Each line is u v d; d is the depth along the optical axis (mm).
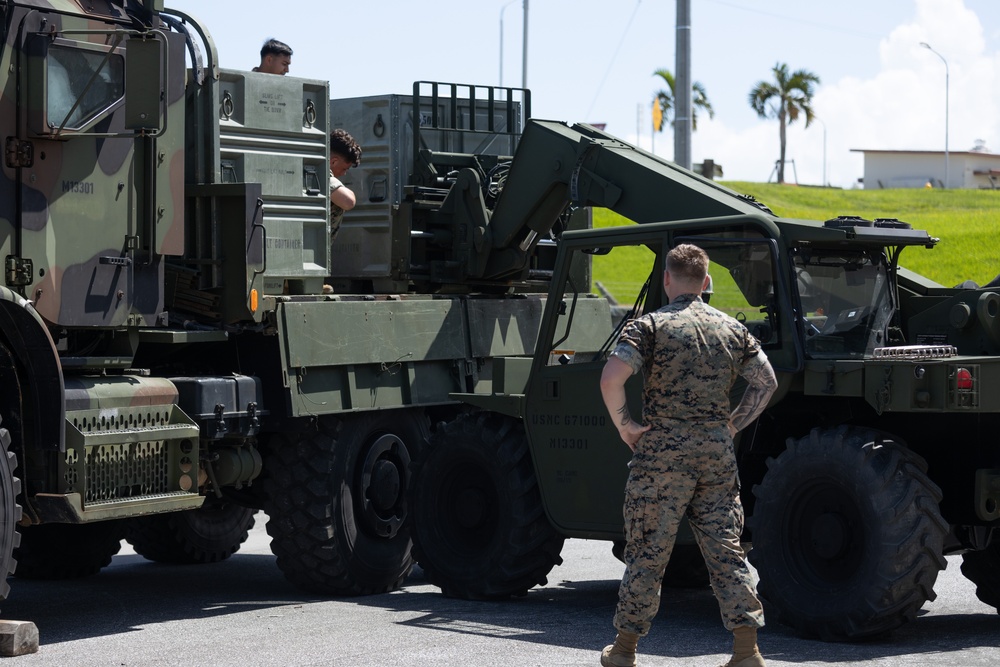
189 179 9133
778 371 7766
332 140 10453
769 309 7875
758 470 8367
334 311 9500
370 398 9805
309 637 7660
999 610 8453
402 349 10070
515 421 9266
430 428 10680
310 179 9977
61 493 7336
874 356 7664
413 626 8055
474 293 11398
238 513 11773
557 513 8805
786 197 59250
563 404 8766
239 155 9398
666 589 9797
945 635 7676
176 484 8117
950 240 31797
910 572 7168
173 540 11273
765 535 7734
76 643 7484
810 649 7207
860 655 7020
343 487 9578
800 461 7629
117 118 7957
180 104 8492
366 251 11398
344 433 9633
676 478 6047
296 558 9516
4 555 6926
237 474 8852
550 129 10289
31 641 7152
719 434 6102
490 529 9242
